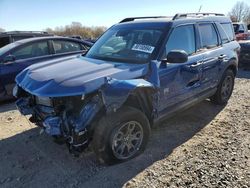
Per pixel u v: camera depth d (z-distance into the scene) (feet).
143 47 13.93
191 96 16.02
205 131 15.60
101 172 11.82
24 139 14.94
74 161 12.69
